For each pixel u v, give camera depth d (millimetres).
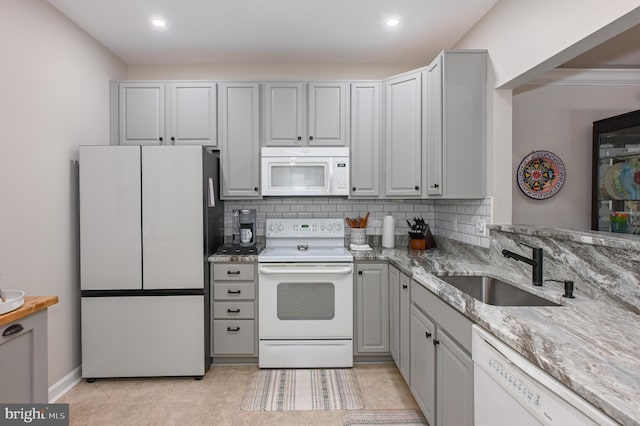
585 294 1556
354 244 3164
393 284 2609
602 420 736
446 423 1612
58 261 2332
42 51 2182
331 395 2318
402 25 2566
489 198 2357
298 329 2670
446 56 2412
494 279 2025
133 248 2490
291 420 2057
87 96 2629
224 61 3199
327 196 3256
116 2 2234
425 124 2688
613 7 1407
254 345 2707
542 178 3117
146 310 2514
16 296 1481
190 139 2953
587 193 3141
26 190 2064
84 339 2484
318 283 2664
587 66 3025
